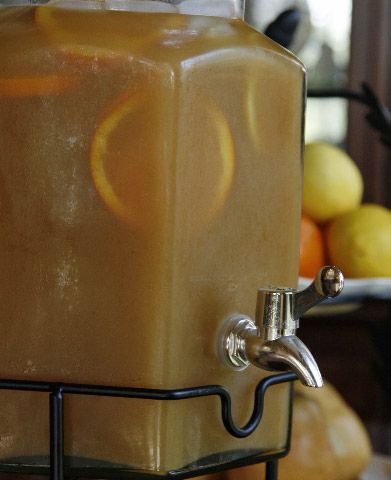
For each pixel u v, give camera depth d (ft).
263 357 2.16
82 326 2.19
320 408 3.03
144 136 2.13
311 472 2.94
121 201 2.15
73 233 2.18
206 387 2.20
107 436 2.21
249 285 2.28
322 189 3.39
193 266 2.19
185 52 2.14
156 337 2.17
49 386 2.18
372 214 3.39
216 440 2.28
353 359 3.92
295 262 2.38
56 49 2.15
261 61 2.25
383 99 4.04
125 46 2.13
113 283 2.17
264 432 2.38
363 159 4.07
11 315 2.21
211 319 2.22
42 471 2.24
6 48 2.17
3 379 2.21
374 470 3.23
